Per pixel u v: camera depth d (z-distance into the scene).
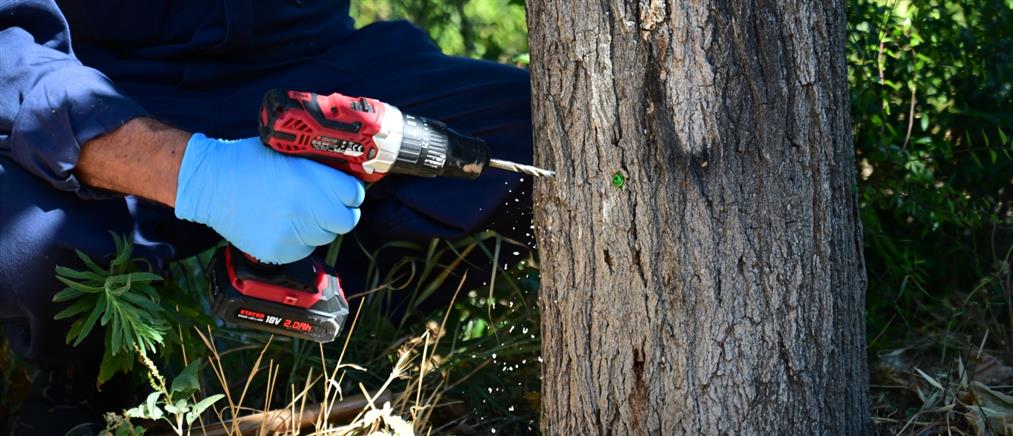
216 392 3.42
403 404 3.13
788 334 2.59
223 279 2.76
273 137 2.47
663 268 2.54
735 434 2.62
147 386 3.33
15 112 2.73
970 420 3.19
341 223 2.58
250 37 3.27
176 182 2.65
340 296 2.89
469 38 5.46
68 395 3.17
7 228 2.75
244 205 2.57
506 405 3.43
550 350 2.76
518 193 3.22
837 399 2.71
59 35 2.93
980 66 3.81
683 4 2.42
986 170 3.84
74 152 2.68
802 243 2.56
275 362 3.48
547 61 2.57
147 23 3.24
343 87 3.42
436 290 3.58
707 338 2.56
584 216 2.58
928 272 3.90
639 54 2.45
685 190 2.50
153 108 3.22
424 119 2.57
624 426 2.67
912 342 3.74
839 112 2.62
